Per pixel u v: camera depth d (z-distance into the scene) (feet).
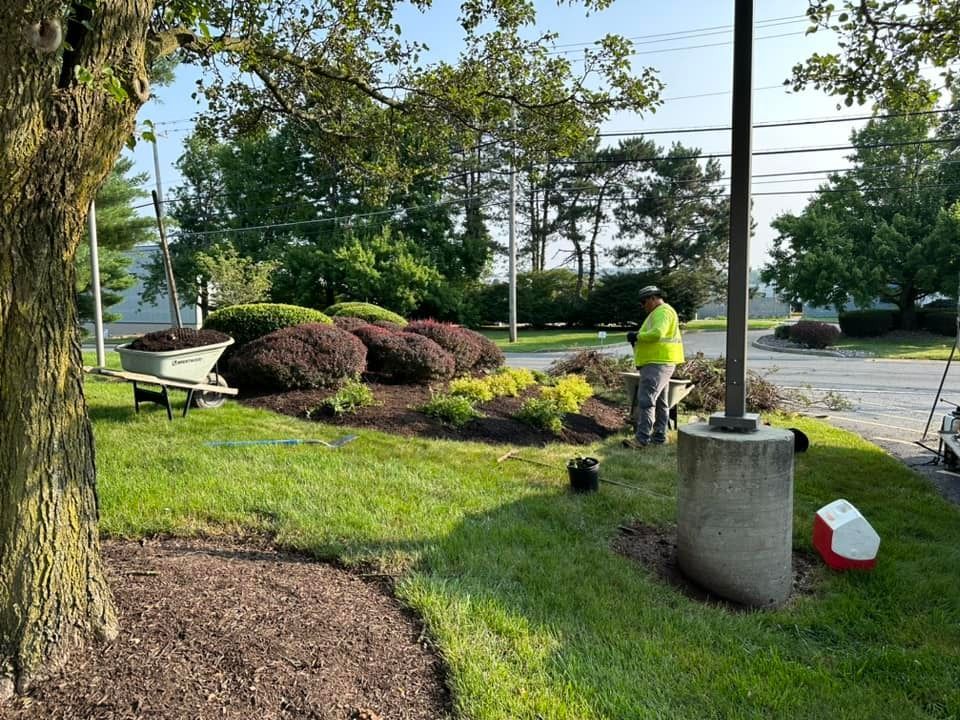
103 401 22.18
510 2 16.35
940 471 19.92
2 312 6.54
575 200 126.52
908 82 16.65
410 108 18.20
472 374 31.83
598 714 7.24
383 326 33.86
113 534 11.48
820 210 85.35
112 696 6.55
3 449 6.70
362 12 16.76
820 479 17.80
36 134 5.97
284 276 98.27
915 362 56.13
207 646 7.46
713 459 11.09
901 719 7.73
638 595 10.56
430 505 13.71
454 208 113.09
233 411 21.35
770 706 7.78
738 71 10.90
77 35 6.35
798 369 50.57
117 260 66.64
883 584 11.48
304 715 6.66
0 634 6.67
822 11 15.85
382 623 8.78
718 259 117.50
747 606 11.00
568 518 13.88
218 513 12.53
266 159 109.09
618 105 17.24
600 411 26.27
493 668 7.84
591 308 113.29
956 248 73.77
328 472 15.39
